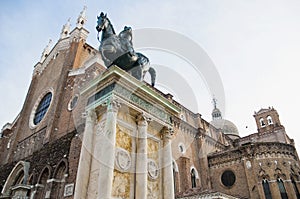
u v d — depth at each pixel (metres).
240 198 26.34
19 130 26.53
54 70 27.25
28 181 19.11
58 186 16.23
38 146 21.78
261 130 47.59
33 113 26.27
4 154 27.14
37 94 28.28
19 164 20.92
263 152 30.36
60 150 17.77
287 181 28.09
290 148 30.89
